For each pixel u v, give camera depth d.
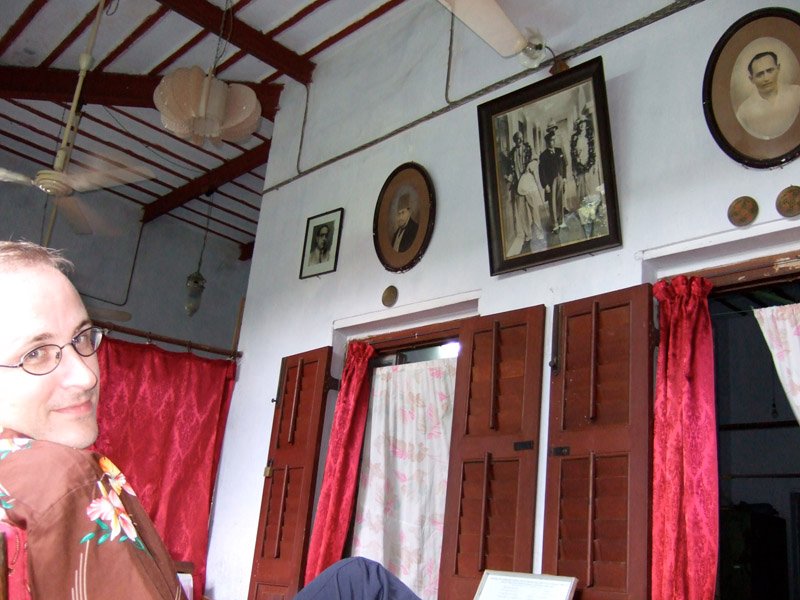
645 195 4.52
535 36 5.00
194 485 6.86
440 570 4.80
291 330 6.87
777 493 5.29
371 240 6.38
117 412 6.68
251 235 11.77
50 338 0.85
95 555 0.72
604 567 4.02
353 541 5.65
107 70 8.36
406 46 6.77
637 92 4.73
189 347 7.16
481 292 5.27
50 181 4.75
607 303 4.43
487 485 4.72
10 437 0.79
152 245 11.19
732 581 4.91
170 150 9.73
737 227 4.08
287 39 7.55
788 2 4.14
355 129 7.00
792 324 3.90
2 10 7.70
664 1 4.79
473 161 5.70
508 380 4.84
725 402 5.48
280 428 6.50
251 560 6.36
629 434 4.12
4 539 0.70
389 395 5.89
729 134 4.20
